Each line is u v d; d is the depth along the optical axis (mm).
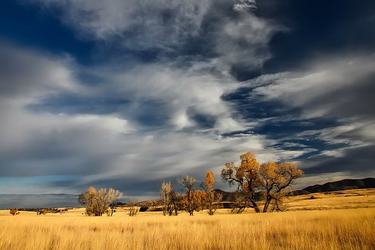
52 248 8727
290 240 9656
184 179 70875
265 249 8492
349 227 11727
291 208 72688
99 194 78312
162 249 8781
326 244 8578
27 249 8328
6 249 8273
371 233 9992
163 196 71188
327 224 13445
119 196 79250
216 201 70438
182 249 8844
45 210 117500
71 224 21266
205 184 70312
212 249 8992
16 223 18078
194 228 12836
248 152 60688
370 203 74000
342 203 83562
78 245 8508
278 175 58750
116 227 18906
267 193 59500
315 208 67750
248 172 60469
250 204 61531
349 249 8203
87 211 78000
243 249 8578
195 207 70875
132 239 10023
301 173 58562
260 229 12945
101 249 8484
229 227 13297
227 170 61625
